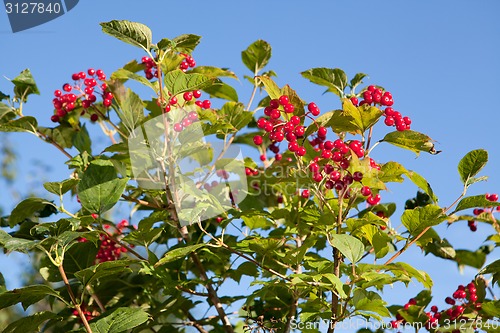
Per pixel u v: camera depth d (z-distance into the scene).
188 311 4.41
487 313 3.86
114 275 4.12
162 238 4.59
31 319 3.40
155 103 4.44
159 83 3.75
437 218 3.36
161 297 4.68
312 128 3.23
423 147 3.24
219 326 4.16
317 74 3.96
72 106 4.28
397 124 3.23
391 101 3.24
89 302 4.29
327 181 3.28
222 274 4.00
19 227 4.18
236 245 3.65
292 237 3.79
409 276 3.27
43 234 3.97
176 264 4.04
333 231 3.54
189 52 4.11
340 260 3.45
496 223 4.22
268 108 3.32
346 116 3.19
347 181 3.17
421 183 3.57
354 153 3.04
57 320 4.11
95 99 4.25
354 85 3.97
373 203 3.47
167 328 4.20
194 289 4.25
